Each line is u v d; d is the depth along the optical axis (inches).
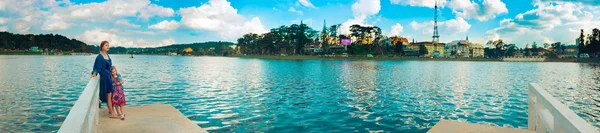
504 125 508.1
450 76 1704.0
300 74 1718.8
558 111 192.4
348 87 1026.7
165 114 351.3
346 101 709.3
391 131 450.0
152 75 1528.1
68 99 698.2
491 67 3358.8
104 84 312.5
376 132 442.3
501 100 764.0
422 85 1143.0
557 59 6058.1
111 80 316.8
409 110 610.9
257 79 1337.4
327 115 546.0
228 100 707.4
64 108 585.3
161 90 888.3
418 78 1505.9
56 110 564.7
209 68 2404.0
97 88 287.9
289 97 764.6
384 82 1245.7
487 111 616.7
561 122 187.0
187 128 299.7
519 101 749.3
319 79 1368.1
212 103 663.8
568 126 172.6
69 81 1138.7
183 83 1110.4
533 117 306.5
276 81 1243.8
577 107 694.5
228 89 928.9
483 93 909.2
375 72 1994.3
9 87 919.7
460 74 1913.1
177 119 330.3
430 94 868.0
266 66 2915.8
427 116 559.2
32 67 2158.0
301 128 453.7
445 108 642.2
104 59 309.6
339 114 555.8
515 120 541.6
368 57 6530.5
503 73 2118.6
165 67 2541.8
